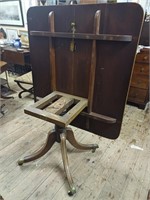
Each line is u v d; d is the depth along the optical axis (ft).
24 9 9.43
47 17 3.11
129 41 2.57
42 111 3.32
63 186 3.93
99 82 3.24
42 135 5.60
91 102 3.55
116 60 2.85
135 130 6.01
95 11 2.64
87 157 4.76
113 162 4.63
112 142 5.38
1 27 11.30
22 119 6.40
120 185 4.00
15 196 3.69
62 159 4.24
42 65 3.79
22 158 4.40
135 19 2.41
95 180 4.10
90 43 2.92
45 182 4.01
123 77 2.95
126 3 2.38
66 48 3.25
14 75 10.77
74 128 5.94
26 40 9.97
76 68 3.37
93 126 3.99
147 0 6.51
